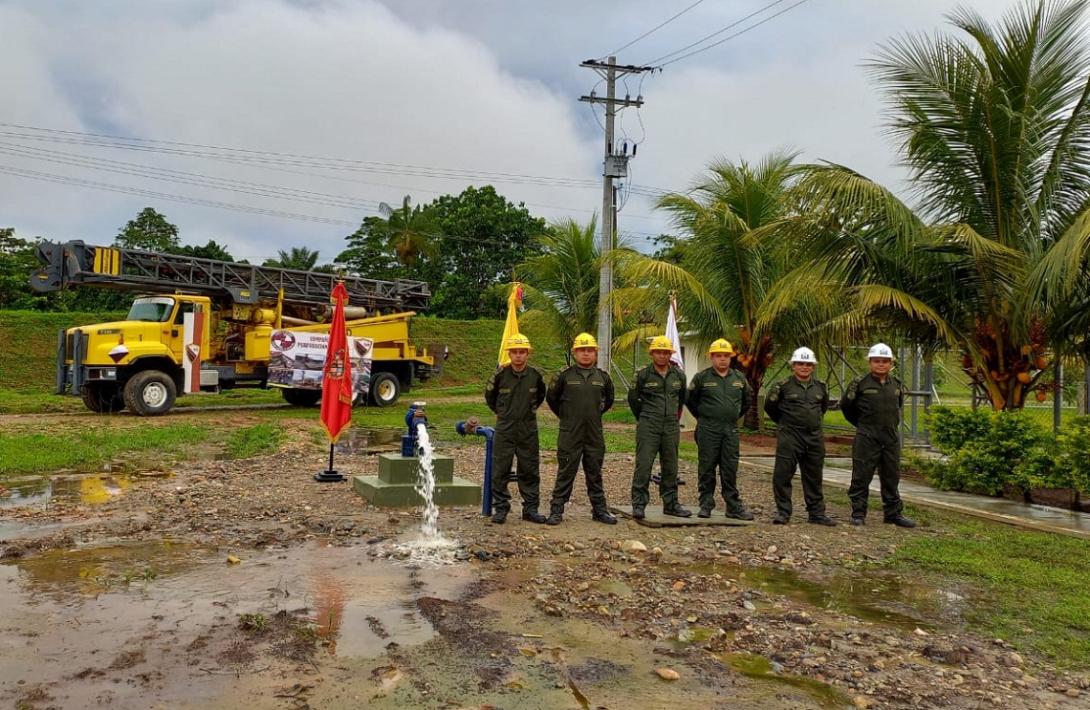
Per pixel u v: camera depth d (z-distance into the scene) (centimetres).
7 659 397
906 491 1020
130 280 1806
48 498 829
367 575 566
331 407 959
